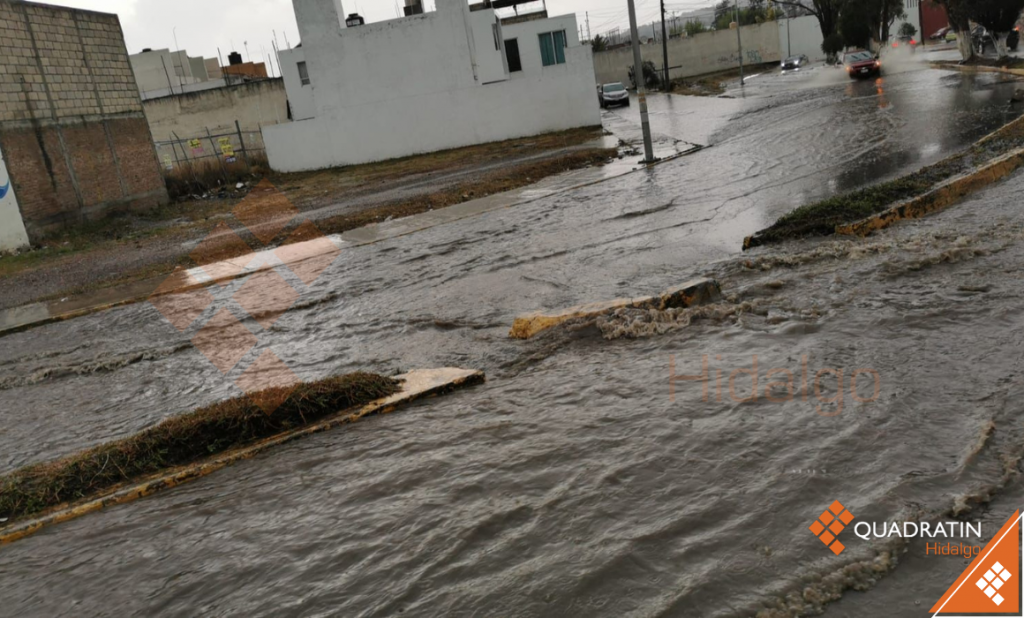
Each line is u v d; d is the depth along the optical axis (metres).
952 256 7.35
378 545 3.67
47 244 20.61
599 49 65.88
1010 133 14.27
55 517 4.55
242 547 3.87
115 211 24.28
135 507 4.60
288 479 4.64
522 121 34.59
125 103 25.30
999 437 3.87
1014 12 33.22
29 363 9.34
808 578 2.97
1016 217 8.69
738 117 30.17
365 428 5.33
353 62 33.50
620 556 3.25
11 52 20.77
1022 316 5.58
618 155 24.28
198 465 5.04
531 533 3.56
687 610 2.86
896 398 4.47
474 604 3.07
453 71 33.94
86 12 23.75
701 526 3.41
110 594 3.62
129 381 8.00
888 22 47.88
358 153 34.31
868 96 28.86
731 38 65.62
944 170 11.55
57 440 6.45
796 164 16.48
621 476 3.98
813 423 4.29
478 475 4.26
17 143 20.61
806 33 65.25
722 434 4.31
